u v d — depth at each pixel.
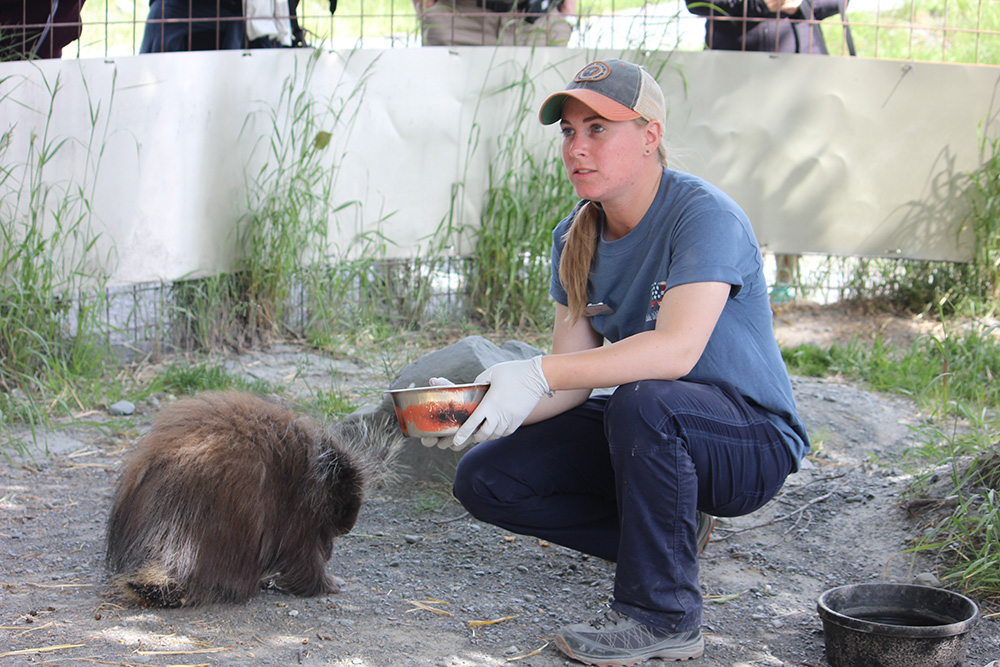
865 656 2.60
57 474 4.32
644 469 2.65
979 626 2.96
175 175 5.85
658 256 2.84
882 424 4.99
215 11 6.55
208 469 2.96
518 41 6.86
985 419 4.83
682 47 8.07
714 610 3.14
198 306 6.04
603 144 2.75
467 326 6.56
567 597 3.22
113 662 2.60
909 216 6.75
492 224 6.64
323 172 6.16
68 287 5.40
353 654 2.72
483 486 3.00
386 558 3.53
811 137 6.64
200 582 2.97
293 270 6.26
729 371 2.81
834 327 6.70
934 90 6.61
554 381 2.69
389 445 4.28
